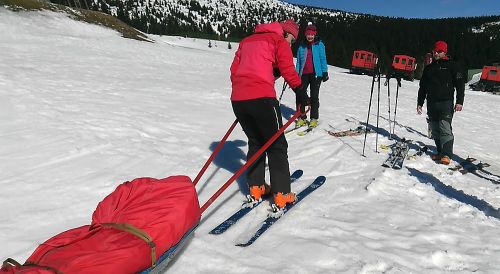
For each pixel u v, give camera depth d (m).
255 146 4.12
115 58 18.33
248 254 3.23
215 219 3.85
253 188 4.07
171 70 16.81
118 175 4.80
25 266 2.31
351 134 7.66
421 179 5.44
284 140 4.00
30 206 3.91
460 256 3.37
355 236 3.57
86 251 2.42
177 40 57.12
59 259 2.34
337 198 4.46
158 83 12.46
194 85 12.84
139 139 6.33
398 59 35.97
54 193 4.21
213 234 3.51
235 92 3.97
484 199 5.10
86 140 5.97
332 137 7.38
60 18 29.33
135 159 5.40
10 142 5.65
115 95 9.61
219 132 7.30
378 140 7.46
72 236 2.62
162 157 5.59
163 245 2.76
